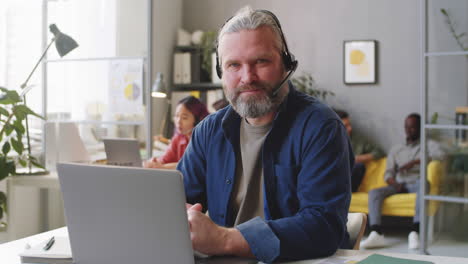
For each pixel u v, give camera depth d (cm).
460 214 403
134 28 487
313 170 137
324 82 592
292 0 601
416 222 469
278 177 145
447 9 466
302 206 137
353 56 579
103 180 111
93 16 479
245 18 139
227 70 140
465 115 400
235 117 155
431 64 494
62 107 456
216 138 158
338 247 134
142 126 473
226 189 154
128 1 486
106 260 114
